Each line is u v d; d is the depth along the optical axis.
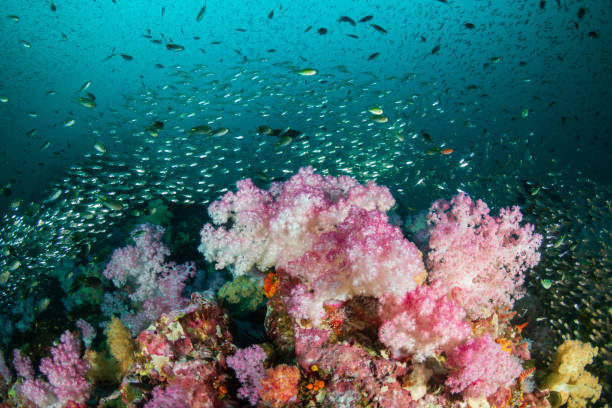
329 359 2.62
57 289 9.02
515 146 16.58
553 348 5.54
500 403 2.78
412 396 2.49
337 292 2.67
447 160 16.08
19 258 10.35
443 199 3.63
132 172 14.88
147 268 5.05
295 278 3.08
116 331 4.46
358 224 2.77
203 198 11.28
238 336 3.79
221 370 3.06
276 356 3.04
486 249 3.31
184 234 9.92
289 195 3.32
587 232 8.10
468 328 2.50
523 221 8.01
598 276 6.62
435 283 2.62
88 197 12.31
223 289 4.59
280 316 3.19
